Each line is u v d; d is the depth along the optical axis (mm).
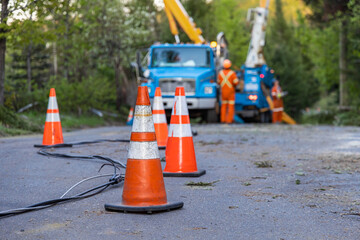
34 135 12836
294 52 54281
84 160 7539
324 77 33969
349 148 9414
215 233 3627
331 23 25703
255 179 6023
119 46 25859
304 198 4887
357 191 5234
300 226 3832
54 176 6168
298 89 50969
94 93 20734
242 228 3768
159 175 4383
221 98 18500
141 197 4293
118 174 5906
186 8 31219
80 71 24672
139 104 4387
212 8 33656
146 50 18953
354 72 27859
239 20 43062
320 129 15555
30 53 22969
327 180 5934
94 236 3541
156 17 28797
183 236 3547
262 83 20391
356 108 24891
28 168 6781
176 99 6297
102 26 24844
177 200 4770
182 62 18375
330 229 3746
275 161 7633
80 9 18297
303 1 24891
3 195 5020
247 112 20125
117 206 4258
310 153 8641
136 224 3867
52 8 13945
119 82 27188
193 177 6137
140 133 4355
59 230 3695
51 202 4520
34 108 17828
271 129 15234
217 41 19391
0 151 8586
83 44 19469
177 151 6227
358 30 24703
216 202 4691
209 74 17938
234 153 8680
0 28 13750
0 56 13977
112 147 9297
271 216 4148
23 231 3668
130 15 26141
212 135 12562
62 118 17562
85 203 4625
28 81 22922
